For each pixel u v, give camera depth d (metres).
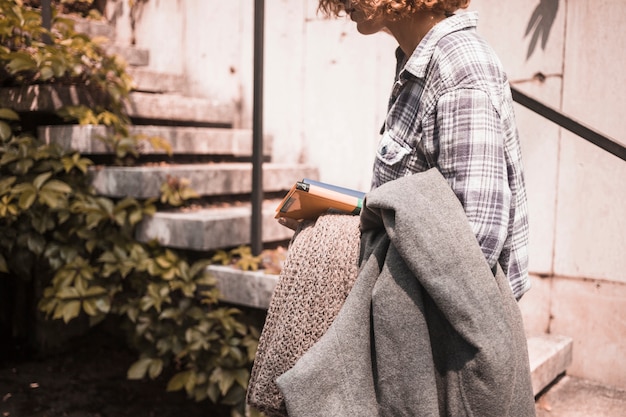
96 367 3.88
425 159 1.32
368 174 3.68
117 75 3.85
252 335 3.10
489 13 3.03
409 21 1.39
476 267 1.14
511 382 1.13
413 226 1.15
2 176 3.36
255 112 3.02
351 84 3.70
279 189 3.74
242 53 4.25
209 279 3.12
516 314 1.25
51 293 3.26
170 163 3.87
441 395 1.19
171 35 4.54
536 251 2.94
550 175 2.88
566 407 2.52
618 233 2.74
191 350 3.07
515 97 2.38
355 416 1.20
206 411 3.47
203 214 3.31
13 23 3.60
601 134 2.22
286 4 3.90
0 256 3.41
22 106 3.54
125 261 3.20
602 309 2.79
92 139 3.37
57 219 3.39
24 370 3.79
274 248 3.60
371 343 1.25
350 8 1.44
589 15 2.78
